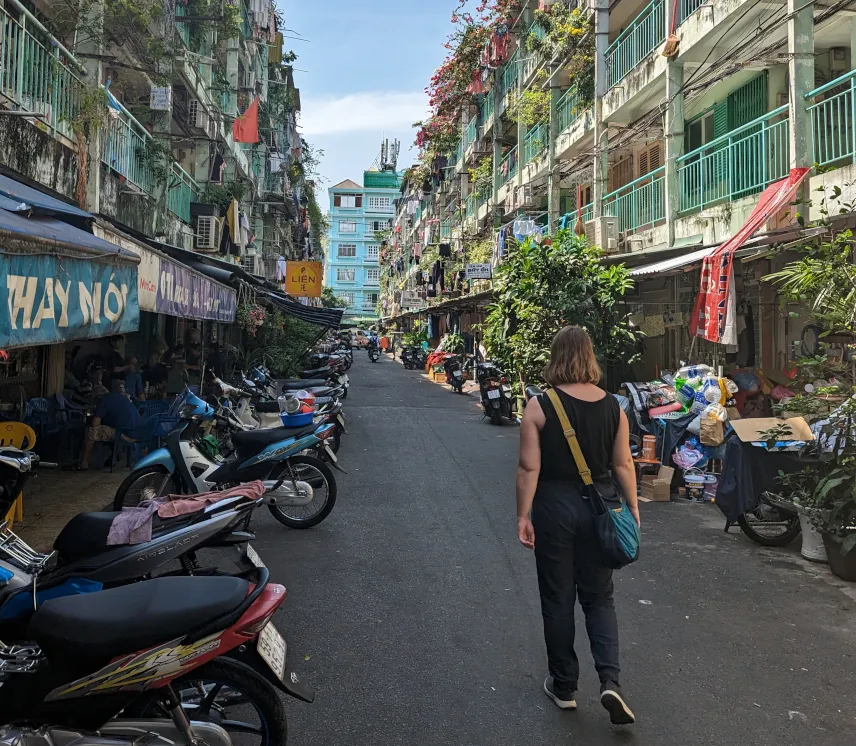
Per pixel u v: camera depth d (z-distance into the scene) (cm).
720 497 606
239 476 623
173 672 229
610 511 314
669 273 1062
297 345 2138
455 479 864
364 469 920
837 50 1047
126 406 847
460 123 3222
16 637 293
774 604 466
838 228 731
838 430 539
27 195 547
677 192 1208
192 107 1634
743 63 979
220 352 1477
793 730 314
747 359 1081
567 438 321
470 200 3083
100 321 419
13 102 727
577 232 1547
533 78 2022
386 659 381
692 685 356
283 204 2836
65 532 332
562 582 324
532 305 1150
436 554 569
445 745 300
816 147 992
